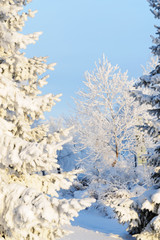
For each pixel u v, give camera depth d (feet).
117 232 50.49
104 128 84.02
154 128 42.88
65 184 19.40
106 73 82.58
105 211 74.02
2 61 19.48
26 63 19.94
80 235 42.42
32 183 19.13
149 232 41.83
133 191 70.90
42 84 20.18
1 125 17.71
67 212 13.73
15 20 19.33
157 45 41.60
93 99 83.56
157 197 40.98
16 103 17.46
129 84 82.69
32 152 14.60
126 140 87.45
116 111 84.33
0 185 15.96
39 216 13.97
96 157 84.28
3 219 15.43
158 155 44.62
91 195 82.17
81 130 85.15
